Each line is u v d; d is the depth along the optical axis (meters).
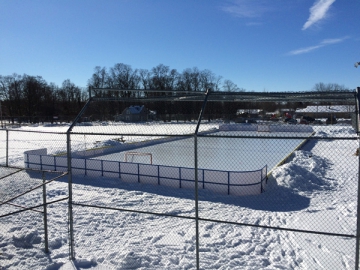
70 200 6.25
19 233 7.28
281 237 7.41
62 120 65.50
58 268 5.70
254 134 35.75
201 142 31.47
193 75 62.97
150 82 67.44
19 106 74.69
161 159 21.09
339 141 27.86
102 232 7.73
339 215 8.98
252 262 6.06
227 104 27.81
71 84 80.12
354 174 14.88
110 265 5.82
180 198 11.05
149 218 8.83
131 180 13.68
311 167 15.62
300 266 5.98
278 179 12.83
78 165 15.12
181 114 34.16
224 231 7.81
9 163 18.31
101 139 32.03
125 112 29.94
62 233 7.51
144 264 5.79
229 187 11.60
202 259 6.13
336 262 6.09
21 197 10.95
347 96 5.17
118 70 69.38
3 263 5.82
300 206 10.18
